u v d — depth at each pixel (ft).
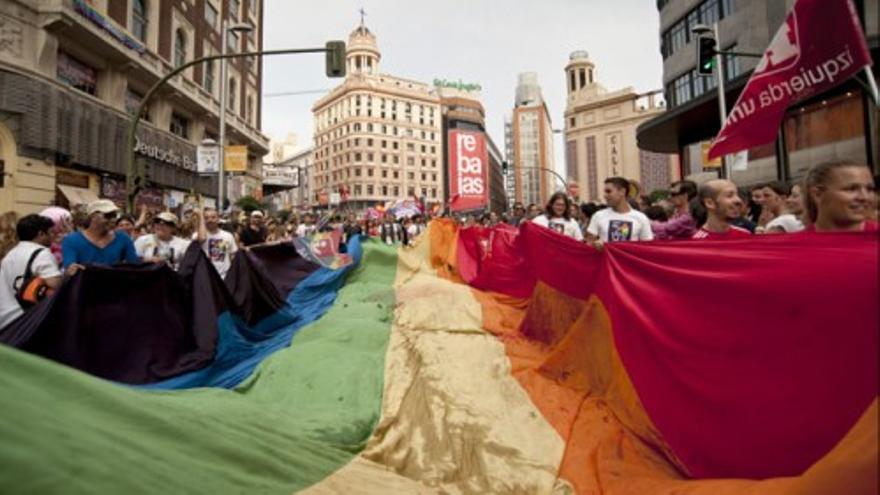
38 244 14.70
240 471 6.81
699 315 8.83
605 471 8.65
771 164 67.77
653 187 352.69
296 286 29.84
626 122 362.74
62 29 53.36
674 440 8.82
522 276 22.82
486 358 14.57
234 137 110.52
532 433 10.04
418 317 19.62
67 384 6.29
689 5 100.17
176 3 84.12
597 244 14.58
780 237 7.89
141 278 14.74
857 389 6.32
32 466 4.74
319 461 8.40
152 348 14.51
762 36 82.02
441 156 426.51
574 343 13.14
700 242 9.22
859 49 13.89
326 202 195.31
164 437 6.57
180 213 81.76
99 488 4.95
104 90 64.08
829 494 5.66
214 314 15.80
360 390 12.89
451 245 36.45
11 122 48.19
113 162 62.85
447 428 10.30
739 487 6.85
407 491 8.16
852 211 8.52
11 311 13.87
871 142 52.44
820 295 6.89
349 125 385.91
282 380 13.28
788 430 7.07
